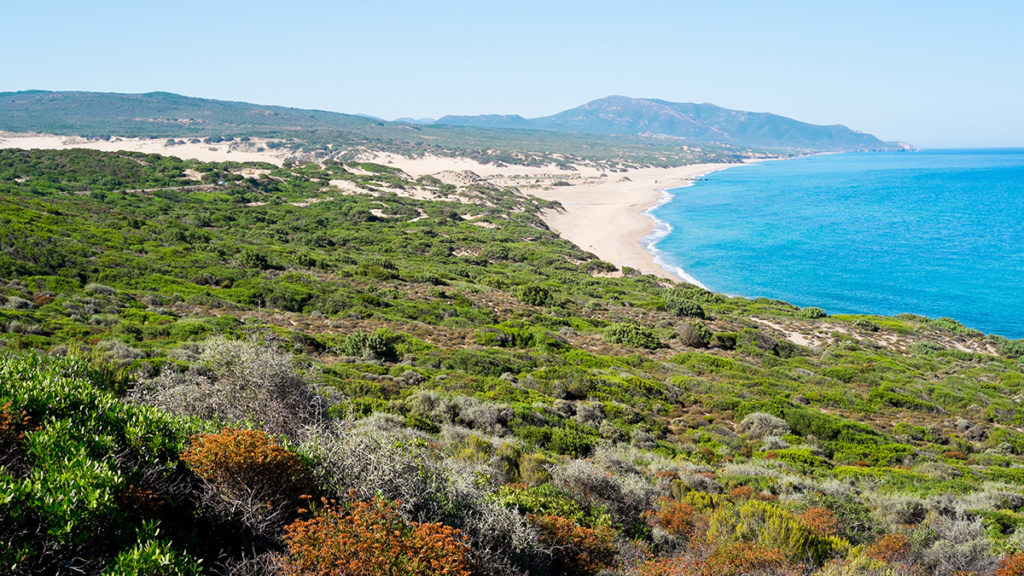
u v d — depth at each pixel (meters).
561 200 156.75
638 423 22.28
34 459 5.79
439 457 10.39
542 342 35.38
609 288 61.47
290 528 5.52
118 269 39.09
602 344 39.12
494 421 17.53
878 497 13.79
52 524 4.80
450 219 106.81
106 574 4.64
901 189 192.00
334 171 139.62
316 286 44.56
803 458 19.33
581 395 25.53
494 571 6.75
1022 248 91.25
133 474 5.93
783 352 41.50
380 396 18.64
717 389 29.16
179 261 45.69
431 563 5.38
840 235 104.56
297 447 7.45
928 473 18.92
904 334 51.00
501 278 62.47
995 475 19.50
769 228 112.19
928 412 29.98
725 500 12.07
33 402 6.71
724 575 8.09
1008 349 46.66
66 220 54.12
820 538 9.07
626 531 9.95
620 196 167.00
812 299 66.56
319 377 18.92
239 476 6.02
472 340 34.78
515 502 8.70
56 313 26.14
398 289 49.72
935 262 83.00
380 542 5.34
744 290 70.12
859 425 24.72
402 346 29.34
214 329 24.97
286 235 81.38
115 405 7.29
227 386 9.19
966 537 10.52
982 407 31.08
